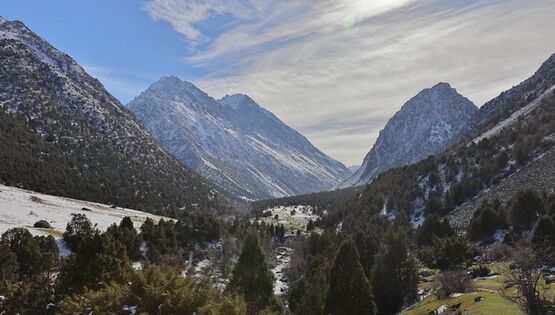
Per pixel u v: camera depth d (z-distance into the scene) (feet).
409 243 317.83
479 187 431.84
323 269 165.68
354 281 118.01
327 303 119.24
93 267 77.97
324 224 564.30
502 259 194.49
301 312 128.16
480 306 103.65
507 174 425.69
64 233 239.50
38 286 80.79
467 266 202.39
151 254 221.46
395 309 157.89
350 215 495.82
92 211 377.09
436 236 262.47
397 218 414.41
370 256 198.70
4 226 248.11
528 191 264.93
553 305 92.22
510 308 97.81
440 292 140.97
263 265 114.52
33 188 452.76
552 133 461.37
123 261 82.07
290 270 254.27
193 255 276.62
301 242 341.21
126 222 276.82
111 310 52.37
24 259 161.58
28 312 76.84
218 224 317.42
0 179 423.23
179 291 54.39
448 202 430.20
